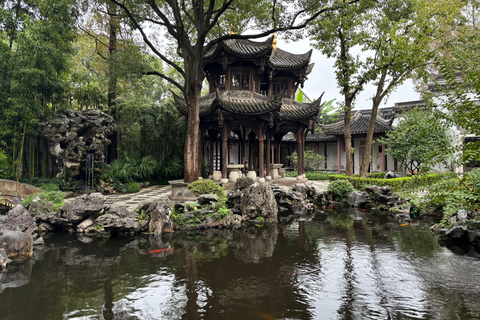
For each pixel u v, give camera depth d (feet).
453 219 29.48
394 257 22.27
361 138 97.76
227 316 13.75
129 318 13.75
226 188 54.13
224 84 59.31
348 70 58.29
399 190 55.98
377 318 13.33
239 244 26.45
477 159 16.05
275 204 38.09
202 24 44.62
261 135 56.49
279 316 13.66
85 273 19.60
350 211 43.57
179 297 15.88
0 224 26.08
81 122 56.49
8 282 18.19
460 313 13.67
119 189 57.88
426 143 62.44
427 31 54.60
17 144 50.67
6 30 49.06
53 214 32.22
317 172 97.66
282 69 65.10
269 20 44.01
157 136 73.46
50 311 14.49
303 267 20.35
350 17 53.01
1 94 48.06
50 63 49.32
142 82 72.90
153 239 28.50
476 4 59.67
